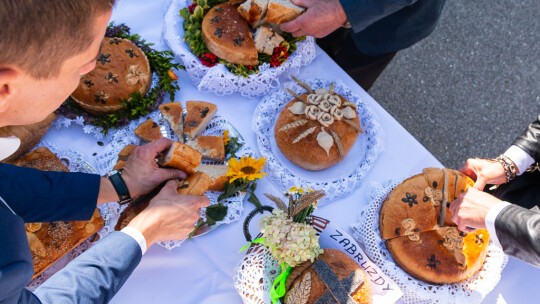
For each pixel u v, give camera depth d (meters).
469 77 3.90
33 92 0.83
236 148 1.56
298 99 1.64
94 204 1.26
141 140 1.55
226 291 1.41
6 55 0.70
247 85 1.66
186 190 1.34
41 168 1.38
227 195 1.44
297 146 1.54
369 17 1.64
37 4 0.66
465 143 3.60
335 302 1.23
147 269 1.40
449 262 1.40
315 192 1.23
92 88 1.50
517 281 1.51
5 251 0.80
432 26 1.99
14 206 1.16
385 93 3.74
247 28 1.67
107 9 0.81
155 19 1.82
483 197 1.44
